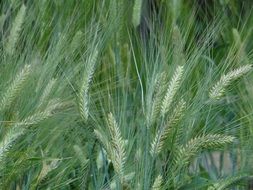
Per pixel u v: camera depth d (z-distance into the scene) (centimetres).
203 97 123
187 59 138
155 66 127
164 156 111
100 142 112
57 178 122
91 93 140
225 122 143
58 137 127
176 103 120
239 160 130
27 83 122
